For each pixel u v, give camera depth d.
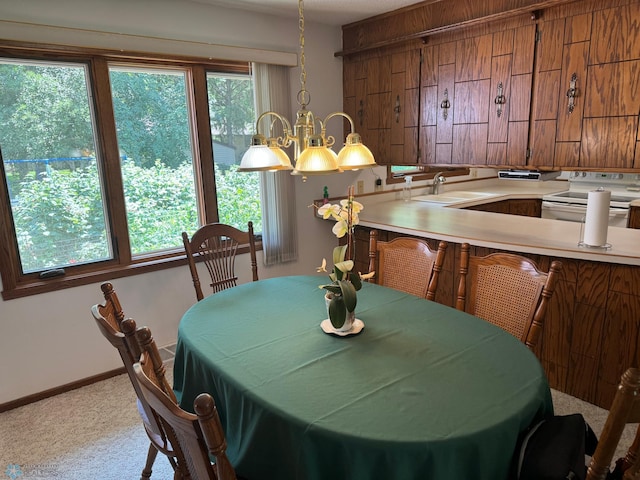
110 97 2.64
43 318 2.52
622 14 2.22
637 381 0.86
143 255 2.94
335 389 1.32
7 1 2.22
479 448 1.10
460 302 2.11
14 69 2.34
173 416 0.92
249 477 1.30
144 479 1.84
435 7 2.99
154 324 2.96
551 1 2.39
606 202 2.24
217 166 3.17
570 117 2.48
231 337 1.70
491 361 1.46
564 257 2.33
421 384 1.33
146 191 2.90
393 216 3.43
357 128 3.68
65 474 1.97
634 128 2.26
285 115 3.29
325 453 1.13
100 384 2.72
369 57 3.47
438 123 3.12
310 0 2.88
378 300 2.05
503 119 2.77
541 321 1.76
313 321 1.84
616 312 2.23
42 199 2.51
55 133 2.51
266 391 1.32
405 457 1.07
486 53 2.79
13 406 2.47
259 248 3.40
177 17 2.76
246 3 2.90
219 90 3.10
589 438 1.36
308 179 3.57
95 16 2.48
